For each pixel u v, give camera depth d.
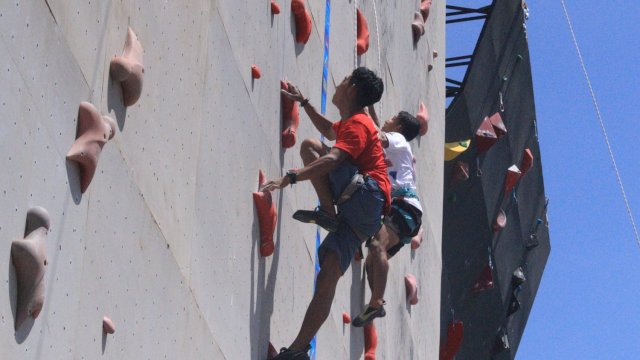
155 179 7.45
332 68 13.08
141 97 7.21
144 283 7.20
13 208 5.55
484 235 27.02
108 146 6.70
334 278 9.59
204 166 8.48
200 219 8.35
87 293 6.35
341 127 9.68
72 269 6.16
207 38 8.65
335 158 9.44
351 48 14.13
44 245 5.70
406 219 11.62
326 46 12.76
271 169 10.41
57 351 5.96
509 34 25.42
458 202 25.75
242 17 9.62
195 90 8.32
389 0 16.39
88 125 6.31
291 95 10.80
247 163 9.63
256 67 9.92
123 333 6.85
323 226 9.70
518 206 28.88
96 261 6.48
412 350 17.20
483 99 25.28
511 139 27.39
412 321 17.17
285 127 10.88
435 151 19.53
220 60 8.96
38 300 5.62
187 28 8.18
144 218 7.23
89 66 6.46
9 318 5.48
